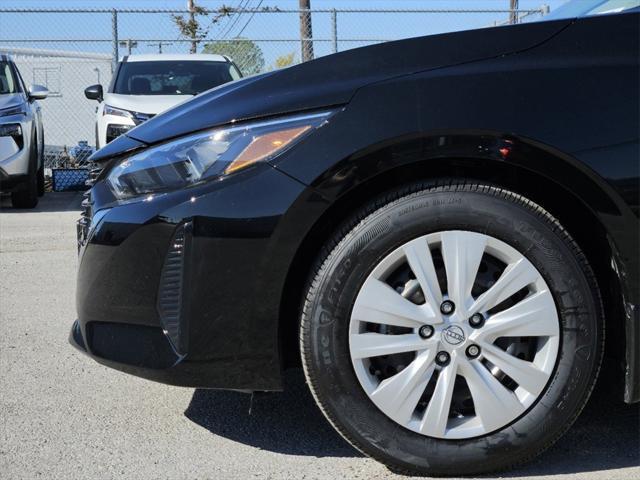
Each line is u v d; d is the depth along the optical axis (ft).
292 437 8.73
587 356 7.38
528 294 7.44
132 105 28.94
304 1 49.85
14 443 8.61
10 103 29.27
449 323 7.38
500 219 7.30
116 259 7.75
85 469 7.95
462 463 7.43
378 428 7.43
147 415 9.41
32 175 29.73
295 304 7.86
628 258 7.29
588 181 7.21
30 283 16.88
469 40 7.63
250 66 40.04
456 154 7.20
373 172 7.22
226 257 7.30
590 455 8.09
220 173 7.43
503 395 7.39
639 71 7.38
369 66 7.56
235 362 7.47
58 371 11.05
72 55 45.68
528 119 7.19
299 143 7.28
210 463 8.08
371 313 7.34
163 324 7.58
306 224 7.25
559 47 7.53
